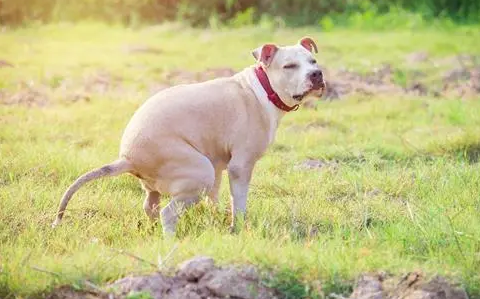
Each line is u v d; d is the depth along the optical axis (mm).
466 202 12219
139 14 34719
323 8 36375
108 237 10992
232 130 11117
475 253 10125
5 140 15898
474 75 23516
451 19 35781
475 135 16031
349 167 14422
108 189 12977
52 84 21391
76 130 16891
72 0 34156
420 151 15719
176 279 9383
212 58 25922
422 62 25953
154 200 11453
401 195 13164
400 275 9516
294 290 9312
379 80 23422
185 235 10961
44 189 12672
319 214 11836
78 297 9164
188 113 10945
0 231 10992
